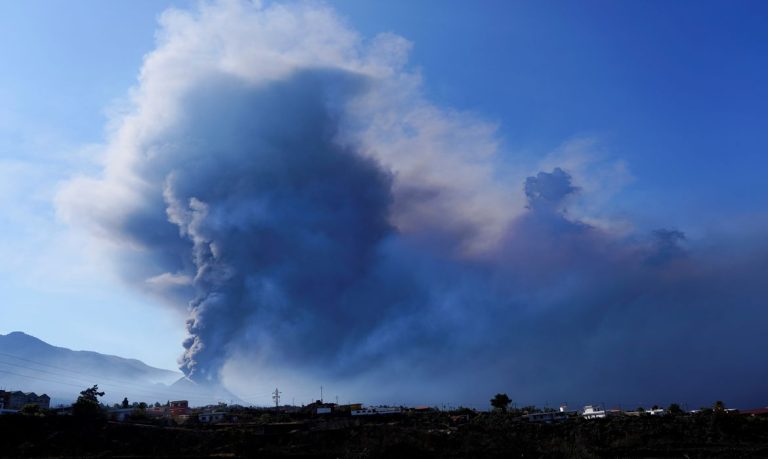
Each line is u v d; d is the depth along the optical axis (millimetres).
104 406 130625
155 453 96062
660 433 106062
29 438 96938
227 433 105250
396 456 95812
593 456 93438
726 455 90062
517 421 123562
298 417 131375
